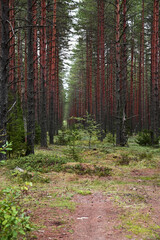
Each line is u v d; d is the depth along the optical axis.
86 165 8.91
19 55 20.53
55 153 12.79
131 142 21.47
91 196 5.58
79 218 4.12
